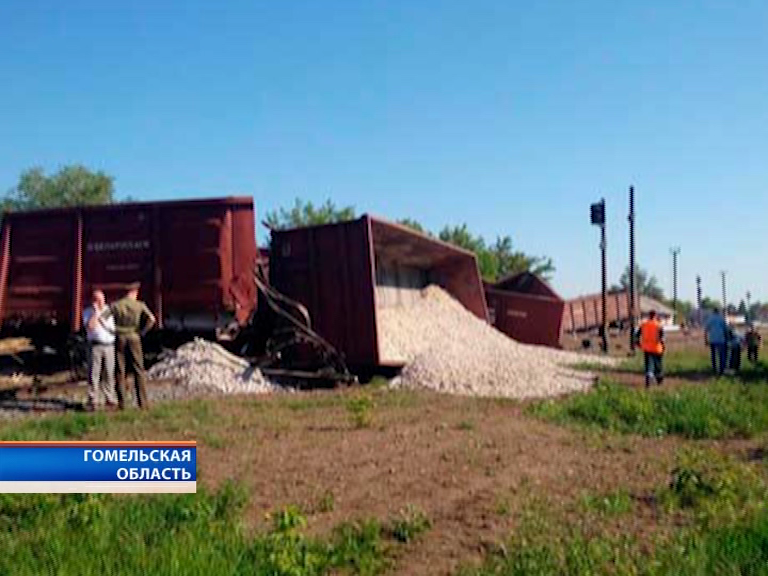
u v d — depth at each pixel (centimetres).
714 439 1022
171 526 565
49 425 974
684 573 471
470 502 667
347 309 1574
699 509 630
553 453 892
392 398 1361
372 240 1606
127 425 1009
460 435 1001
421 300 2178
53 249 1558
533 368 1656
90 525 548
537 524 589
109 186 6100
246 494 652
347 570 507
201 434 952
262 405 1225
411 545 557
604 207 3397
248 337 1573
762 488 684
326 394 1404
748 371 1998
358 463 816
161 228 1531
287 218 5650
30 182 5831
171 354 1503
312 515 624
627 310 5159
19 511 595
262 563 486
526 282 3225
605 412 1163
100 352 1184
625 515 624
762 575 469
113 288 1532
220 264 1507
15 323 1555
